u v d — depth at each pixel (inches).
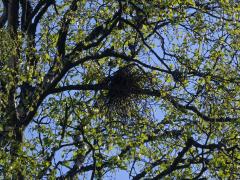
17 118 651.5
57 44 701.9
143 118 687.1
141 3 706.2
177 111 709.3
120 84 680.4
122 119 685.3
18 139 644.7
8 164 608.7
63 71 683.4
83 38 735.1
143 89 677.9
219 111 685.9
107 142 661.3
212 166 670.5
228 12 721.0
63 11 749.9
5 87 647.8
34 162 618.2
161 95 675.4
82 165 665.6
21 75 655.1
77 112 700.7
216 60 704.4
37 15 728.3
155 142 697.0
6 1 758.5
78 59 711.7
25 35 672.4
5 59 639.1
